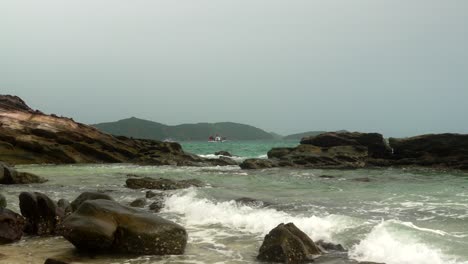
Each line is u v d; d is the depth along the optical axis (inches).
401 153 1803.6
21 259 381.4
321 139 1985.7
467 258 374.0
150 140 2287.2
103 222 405.4
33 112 2224.4
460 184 1058.1
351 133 1957.4
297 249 386.9
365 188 970.1
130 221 413.7
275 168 1651.1
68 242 443.8
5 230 447.5
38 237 465.7
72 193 861.2
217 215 592.4
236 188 965.8
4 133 1855.3
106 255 400.5
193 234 498.0
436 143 1726.1
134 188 932.6
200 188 901.2
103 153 1963.6
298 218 538.0
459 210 639.8
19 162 1758.1
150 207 671.1
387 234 441.1
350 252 408.8
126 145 2135.8
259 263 381.4
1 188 935.7
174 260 390.6
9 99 2422.5
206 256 404.2
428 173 1432.1
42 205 486.6
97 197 553.6
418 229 465.4
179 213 626.2
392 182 1117.1
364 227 487.8
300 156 1795.0
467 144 1664.6
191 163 1829.5
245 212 601.3
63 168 1578.5
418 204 706.2
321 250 413.1
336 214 592.1
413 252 389.4
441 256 380.5
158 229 412.5
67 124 2144.4
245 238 476.7
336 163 1731.1
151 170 1535.4
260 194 848.9
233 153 3457.2
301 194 851.4
